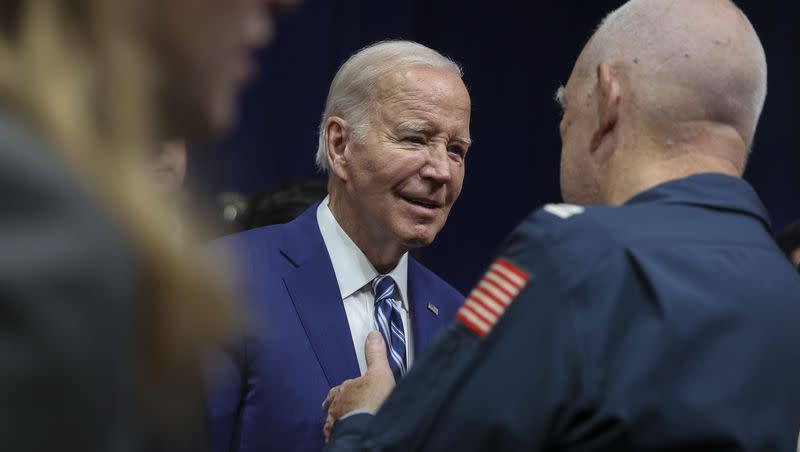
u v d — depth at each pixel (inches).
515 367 101.4
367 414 132.2
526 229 109.0
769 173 420.5
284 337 168.6
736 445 99.7
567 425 100.3
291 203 223.9
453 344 106.3
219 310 50.4
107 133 47.6
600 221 107.6
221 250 54.1
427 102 175.6
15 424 40.6
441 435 103.6
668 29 117.7
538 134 428.5
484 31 426.0
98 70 47.8
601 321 101.3
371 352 146.0
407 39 403.5
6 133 43.3
